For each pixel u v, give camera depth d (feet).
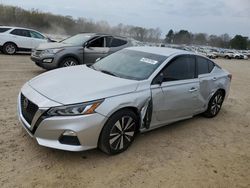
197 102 18.67
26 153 13.12
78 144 12.32
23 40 51.72
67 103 12.04
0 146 13.50
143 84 14.66
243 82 45.65
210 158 14.93
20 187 10.79
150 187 11.72
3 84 25.50
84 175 11.98
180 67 17.24
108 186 11.45
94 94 12.71
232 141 17.65
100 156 13.60
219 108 22.13
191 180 12.62
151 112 15.03
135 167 13.05
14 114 17.69
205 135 18.03
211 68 20.51
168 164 13.73
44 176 11.61
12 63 39.68
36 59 31.73
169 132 17.74
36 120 12.09
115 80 14.47
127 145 14.28
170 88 15.93
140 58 17.10
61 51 30.99
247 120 22.45
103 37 33.60
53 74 15.62
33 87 13.74
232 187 12.52
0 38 49.83
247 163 14.88
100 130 12.67
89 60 32.76
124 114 13.51
